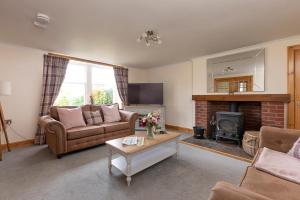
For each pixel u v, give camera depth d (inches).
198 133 150.6
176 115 195.9
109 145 85.4
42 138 135.3
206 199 64.6
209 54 150.9
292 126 109.1
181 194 68.0
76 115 130.8
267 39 113.0
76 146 113.4
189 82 180.9
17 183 75.7
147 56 157.8
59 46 126.8
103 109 155.0
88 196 66.7
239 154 110.3
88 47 128.8
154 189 71.6
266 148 66.9
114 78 195.8
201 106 160.2
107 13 77.1
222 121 139.3
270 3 69.6
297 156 58.9
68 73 160.9
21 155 110.1
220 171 87.4
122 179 80.0
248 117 141.9
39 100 138.9
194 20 84.7
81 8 72.6
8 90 109.0
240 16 80.8
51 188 72.0
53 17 80.7
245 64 130.8
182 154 112.3
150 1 67.7
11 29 95.2
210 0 67.3
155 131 106.4
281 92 114.0
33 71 135.0
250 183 48.3
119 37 107.7
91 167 93.0
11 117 125.6
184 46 127.1
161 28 94.0
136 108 194.7
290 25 91.1
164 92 208.4
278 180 49.3
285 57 112.3
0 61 120.0
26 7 71.7
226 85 142.5
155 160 91.0
